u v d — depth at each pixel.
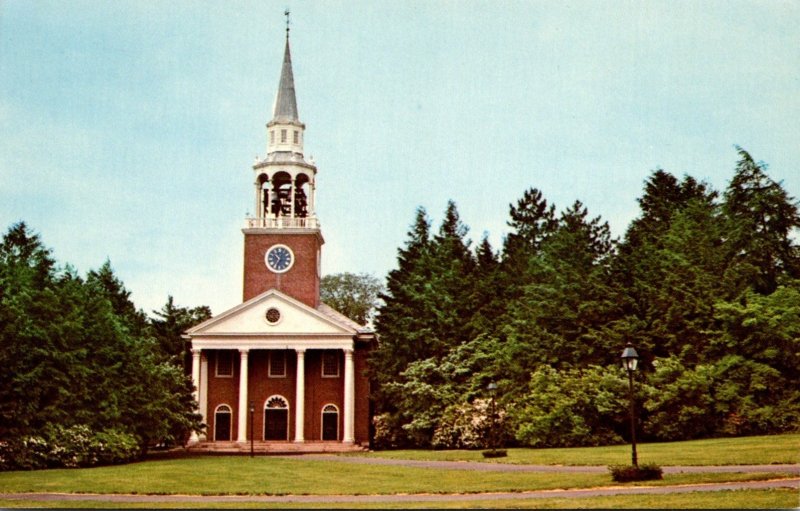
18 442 45.56
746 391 54.44
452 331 69.25
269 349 73.12
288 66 78.06
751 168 65.31
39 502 28.27
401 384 66.81
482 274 81.44
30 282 53.38
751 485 26.75
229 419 73.00
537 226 97.62
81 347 52.75
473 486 31.66
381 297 79.94
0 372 46.88
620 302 62.41
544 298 66.00
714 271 61.28
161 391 58.25
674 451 42.16
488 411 60.62
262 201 76.56
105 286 65.38
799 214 64.00
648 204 83.81
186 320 90.06
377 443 71.75
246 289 74.38
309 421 73.12
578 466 38.84
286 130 76.56
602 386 55.94
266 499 29.47
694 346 57.97
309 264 74.75
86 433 48.75
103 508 26.06
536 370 60.81
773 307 55.31
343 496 30.09
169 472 41.16
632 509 22.08
